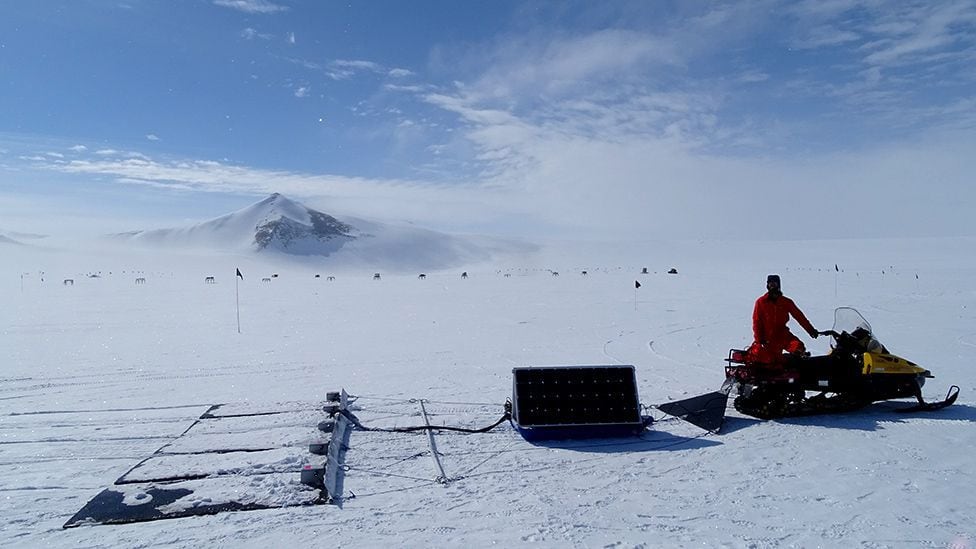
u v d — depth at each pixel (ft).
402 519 16.37
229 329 67.15
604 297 108.37
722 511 16.61
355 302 108.88
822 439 22.95
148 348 52.26
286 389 34.06
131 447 23.26
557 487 18.69
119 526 16.14
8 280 223.51
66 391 34.37
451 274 316.60
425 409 28.58
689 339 53.36
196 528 15.90
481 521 16.17
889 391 26.07
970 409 26.68
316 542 14.99
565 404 24.11
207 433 24.75
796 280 140.67
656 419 26.27
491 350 48.62
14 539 15.42
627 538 15.02
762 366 26.08
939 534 14.90
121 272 331.36
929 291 101.24
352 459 21.54
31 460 21.83
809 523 15.70
